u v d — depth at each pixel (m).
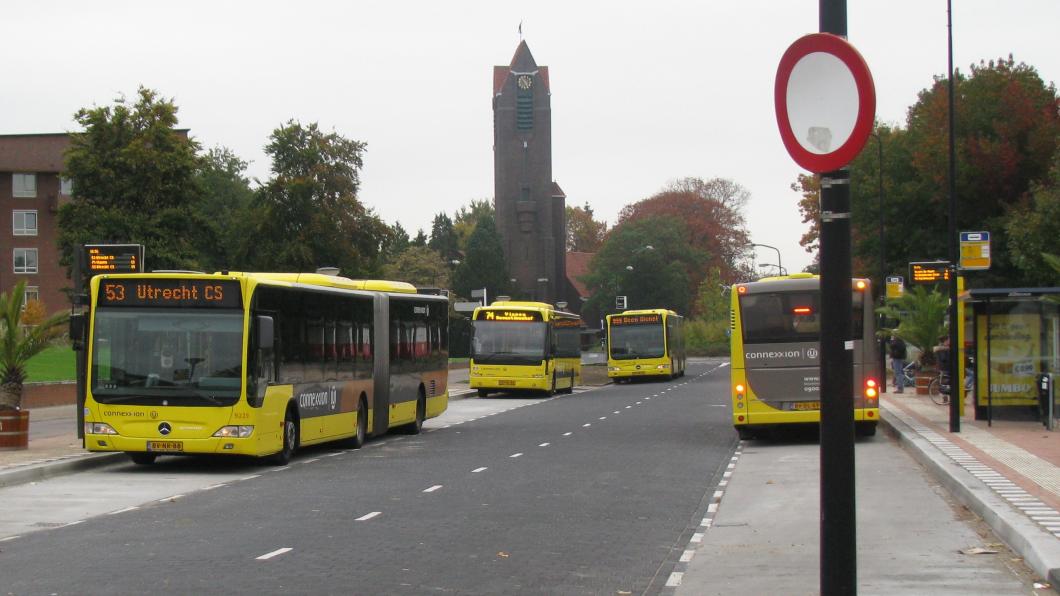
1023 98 52.38
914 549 11.04
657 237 111.06
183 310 18.98
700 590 9.23
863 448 22.48
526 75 127.38
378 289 26.69
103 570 10.06
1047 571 9.15
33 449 21.56
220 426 18.61
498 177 128.50
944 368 33.94
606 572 10.03
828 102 6.40
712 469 19.41
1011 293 24.22
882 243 48.28
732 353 24.12
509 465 20.16
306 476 18.42
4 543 11.67
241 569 10.08
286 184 71.50
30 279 87.31
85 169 58.25
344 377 23.48
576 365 55.62
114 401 18.77
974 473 16.08
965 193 53.41
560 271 134.88
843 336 6.39
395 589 9.20
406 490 16.36
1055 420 24.31
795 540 11.90
